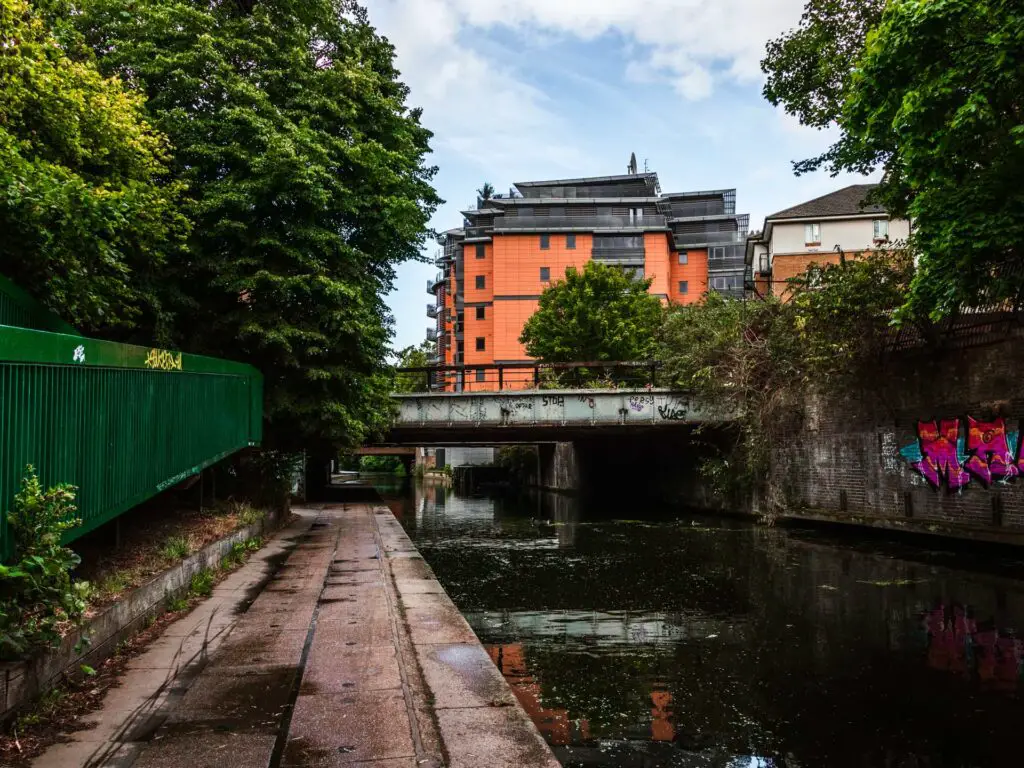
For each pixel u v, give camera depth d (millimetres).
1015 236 9000
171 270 12422
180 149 12219
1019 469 13133
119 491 6484
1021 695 6379
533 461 54000
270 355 13844
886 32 9266
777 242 44781
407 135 16297
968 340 14398
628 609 10102
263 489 14930
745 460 22750
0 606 3928
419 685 4938
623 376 34844
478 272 72375
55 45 8188
